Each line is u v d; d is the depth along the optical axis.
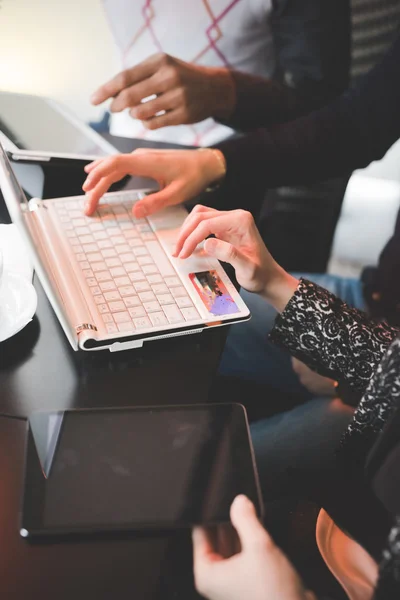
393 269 1.47
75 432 0.63
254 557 0.58
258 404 1.30
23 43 1.48
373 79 1.37
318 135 1.30
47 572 0.56
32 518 0.56
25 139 1.10
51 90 1.46
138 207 0.96
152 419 0.66
